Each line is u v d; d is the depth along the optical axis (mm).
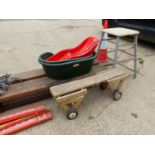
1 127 1477
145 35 3328
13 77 1763
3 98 1528
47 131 1480
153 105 1790
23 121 1538
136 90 2049
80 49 2033
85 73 1931
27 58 3035
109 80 1698
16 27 5637
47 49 3496
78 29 5285
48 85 1717
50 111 1714
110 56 3086
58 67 1665
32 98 1865
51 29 5293
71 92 1513
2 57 3092
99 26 5758
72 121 1583
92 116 1645
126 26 3777
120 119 1604
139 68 2598
